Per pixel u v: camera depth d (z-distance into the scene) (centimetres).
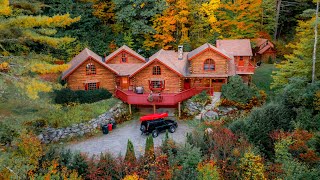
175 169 1897
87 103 3012
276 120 2206
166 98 2966
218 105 3061
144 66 3188
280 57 4784
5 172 1650
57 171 1850
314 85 2266
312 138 1897
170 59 3400
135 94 3166
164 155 2002
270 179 1800
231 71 3397
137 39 4125
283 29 5438
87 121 2748
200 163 1855
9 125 1917
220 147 2041
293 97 2267
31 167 1739
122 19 4000
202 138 2216
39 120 2553
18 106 2211
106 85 3334
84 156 2034
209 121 2822
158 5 3919
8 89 1891
